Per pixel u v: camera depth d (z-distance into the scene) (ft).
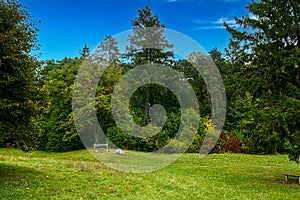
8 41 33.35
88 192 33.45
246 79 47.88
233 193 37.37
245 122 45.68
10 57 32.27
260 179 49.21
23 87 34.99
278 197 35.47
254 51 49.08
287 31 44.29
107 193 34.09
